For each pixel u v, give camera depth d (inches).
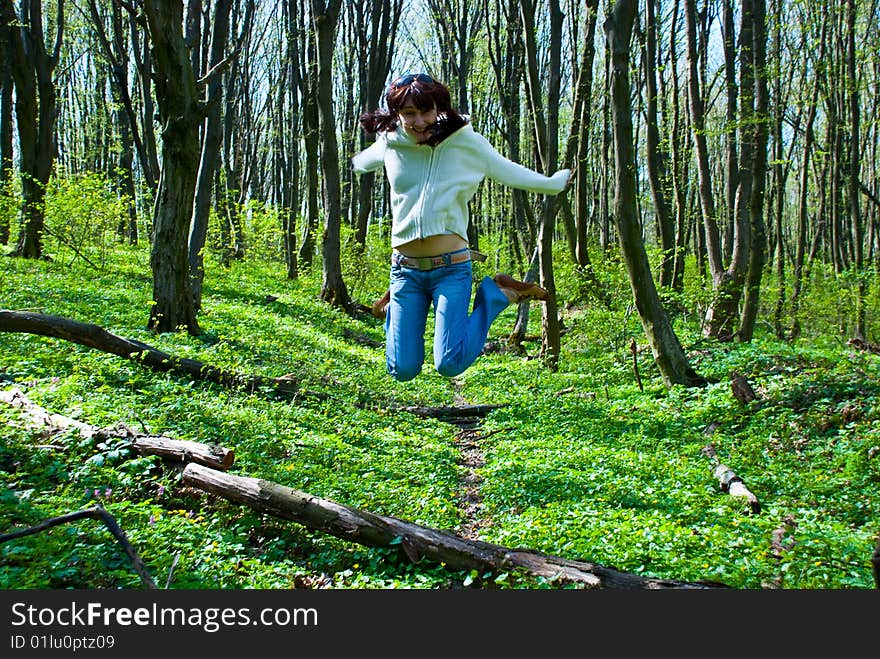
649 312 507.2
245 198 1476.4
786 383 458.9
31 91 821.2
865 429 353.7
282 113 1485.0
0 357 367.9
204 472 238.7
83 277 770.2
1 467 241.1
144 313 598.2
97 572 180.7
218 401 362.9
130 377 372.8
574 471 318.0
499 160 172.9
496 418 470.0
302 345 639.8
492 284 179.6
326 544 226.5
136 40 908.0
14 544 182.1
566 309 927.0
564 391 566.9
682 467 329.1
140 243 1332.4
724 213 1353.3
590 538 230.2
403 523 216.7
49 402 303.0
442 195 170.4
